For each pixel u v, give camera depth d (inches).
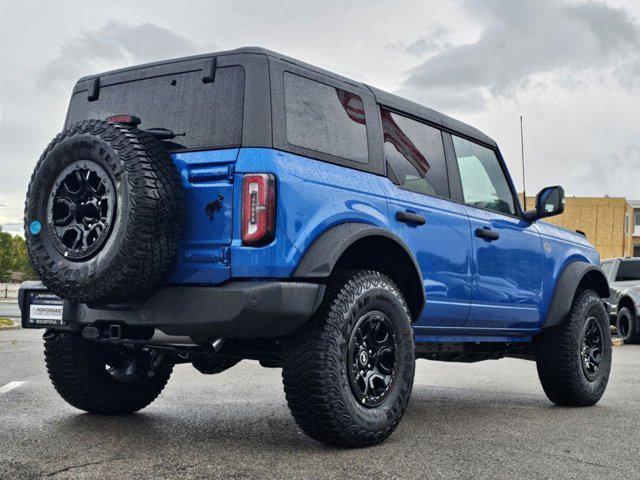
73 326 160.4
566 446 164.7
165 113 162.9
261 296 141.8
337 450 153.3
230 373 299.3
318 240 152.3
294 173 150.9
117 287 141.7
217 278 145.4
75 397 185.6
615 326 661.9
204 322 143.8
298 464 139.4
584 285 261.0
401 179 185.2
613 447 164.4
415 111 198.5
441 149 205.6
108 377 188.2
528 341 238.2
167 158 147.9
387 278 165.2
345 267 169.5
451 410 219.0
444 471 137.0
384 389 161.8
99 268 141.6
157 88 166.7
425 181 194.7
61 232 147.9
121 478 125.8
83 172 146.6
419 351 208.8
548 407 232.5
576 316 237.5
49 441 155.3
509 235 220.8
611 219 1694.1
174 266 149.0
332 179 160.1
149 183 141.5
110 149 143.2
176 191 146.0
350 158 169.6
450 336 208.1
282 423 184.5
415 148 194.4
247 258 144.0
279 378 283.1
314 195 153.9
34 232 150.6
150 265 141.8
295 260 147.6
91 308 155.4
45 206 150.3
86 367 183.9
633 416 213.3
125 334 155.7
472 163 219.0
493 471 138.3
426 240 185.5
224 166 149.0
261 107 151.0
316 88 165.0
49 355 183.2
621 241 1689.2
